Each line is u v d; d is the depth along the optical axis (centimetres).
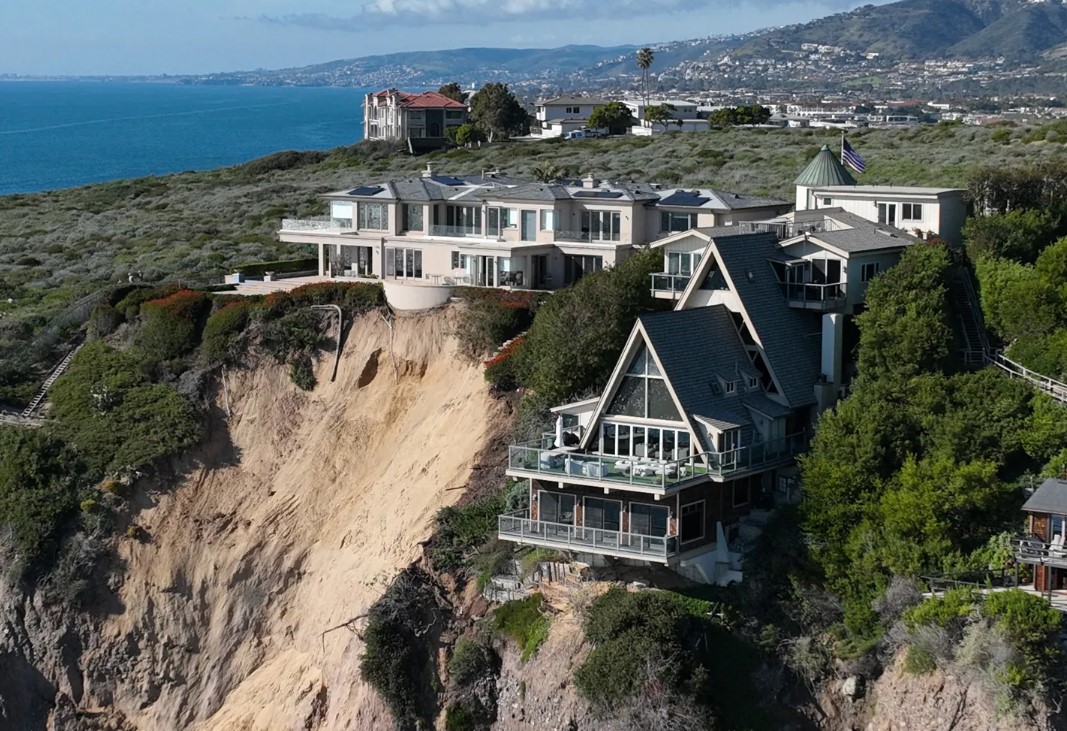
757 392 6084
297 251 11544
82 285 10881
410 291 7862
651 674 5181
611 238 8331
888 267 6775
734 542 5759
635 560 5741
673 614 5359
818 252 6500
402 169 16062
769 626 5403
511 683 5712
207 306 8444
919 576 5184
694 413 5678
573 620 5653
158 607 7131
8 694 6938
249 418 7894
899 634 5116
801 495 5806
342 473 7475
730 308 6281
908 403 5797
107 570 7194
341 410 7769
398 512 6875
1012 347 6203
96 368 8281
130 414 7881
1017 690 4688
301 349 8000
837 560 5403
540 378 6562
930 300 6203
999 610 4759
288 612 7050
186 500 7544
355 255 9212
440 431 7200
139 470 7556
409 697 5906
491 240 8619
